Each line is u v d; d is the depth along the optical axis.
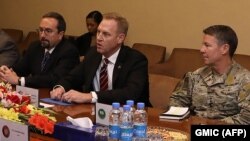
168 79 3.04
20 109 2.02
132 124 1.79
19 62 3.72
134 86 2.78
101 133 1.83
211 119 2.48
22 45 7.03
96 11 6.07
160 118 2.33
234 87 2.62
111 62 2.92
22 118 1.96
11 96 2.12
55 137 1.95
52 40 3.48
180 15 5.64
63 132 1.93
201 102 2.72
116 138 1.76
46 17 3.49
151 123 2.22
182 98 2.80
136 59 2.91
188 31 5.59
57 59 3.47
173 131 2.06
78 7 6.81
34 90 2.44
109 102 2.68
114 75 2.89
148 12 5.96
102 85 2.93
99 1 6.51
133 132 1.79
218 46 2.62
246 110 2.52
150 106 2.94
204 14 5.41
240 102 2.57
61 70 3.38
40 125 1.94
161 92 3.01
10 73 3.20
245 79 2.60
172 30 5.74
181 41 5.67
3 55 4.02
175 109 2.49
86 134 1.86
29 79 3.20
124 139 1.75
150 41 5.98
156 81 3.06
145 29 6.02
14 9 7.77
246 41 5.08
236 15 5.13
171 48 5.79
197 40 5.52
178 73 5.22
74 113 2.36
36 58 3.59
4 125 1.76
